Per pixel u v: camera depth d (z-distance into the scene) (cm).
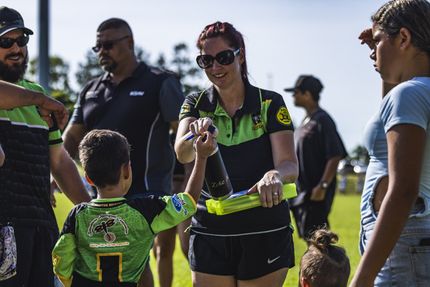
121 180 376
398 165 300
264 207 402
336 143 780
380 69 326
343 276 360
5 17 404
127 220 368
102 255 368
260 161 418
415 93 305
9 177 382
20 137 389
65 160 439
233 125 420
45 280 395
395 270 323
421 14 314
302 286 366
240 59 426
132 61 597
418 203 321
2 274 371
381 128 332
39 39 963
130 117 584
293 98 803
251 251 413
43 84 962
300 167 795
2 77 410
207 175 384
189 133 394
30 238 387
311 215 793
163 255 645
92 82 615
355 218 1891
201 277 423
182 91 600
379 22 323
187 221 557
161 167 594
